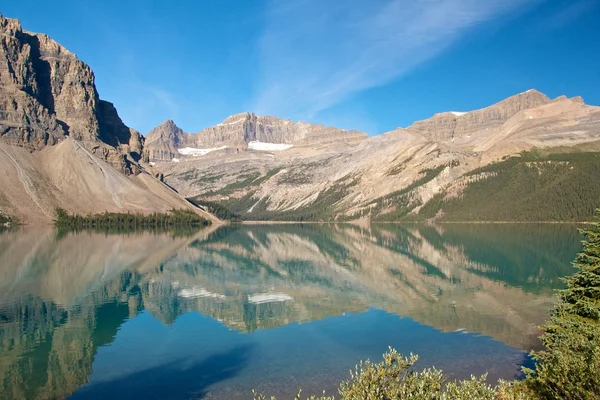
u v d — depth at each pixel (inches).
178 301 2305.6
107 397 1150.3
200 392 1168.8
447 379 1237.7
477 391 740.0
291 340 1636.3
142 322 1886.1
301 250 4960.6
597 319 1221.1
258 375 1283.2
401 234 7652.6
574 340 951.0
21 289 2534.5
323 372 1300.4
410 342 1600.6
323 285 2778.1
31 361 1419.8
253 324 1857.8
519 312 2050.9
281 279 3002.0
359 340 1630.2
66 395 1167.6
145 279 2938.0
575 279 1363.2
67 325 1835.6
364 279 3002.0
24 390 1200.8
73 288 2591.0
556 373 850.8
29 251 4200.3
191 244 5477.4
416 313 2044.8
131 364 1387.8
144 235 6825.8
